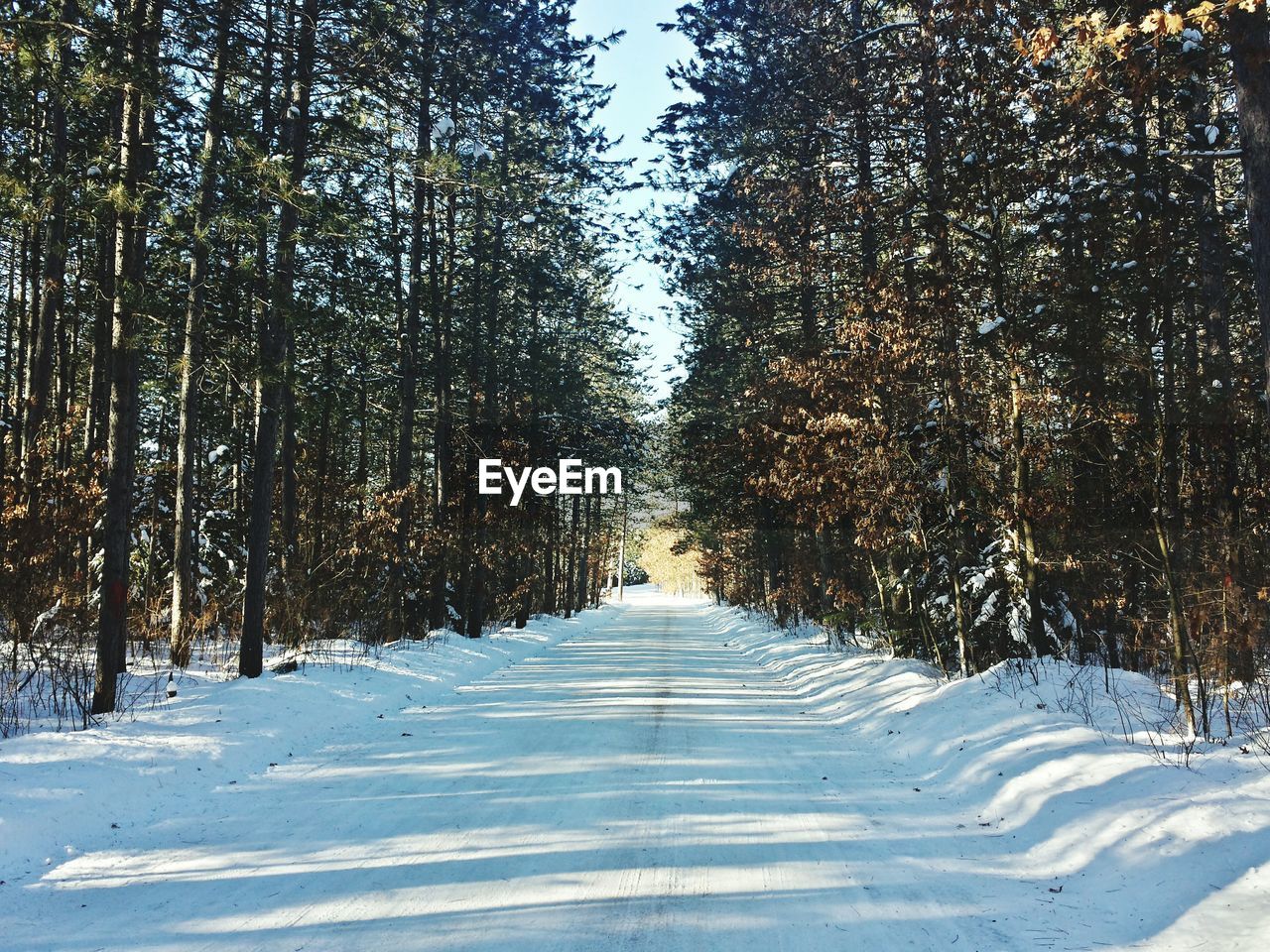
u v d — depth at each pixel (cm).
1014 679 1033
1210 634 800
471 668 1702
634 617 4959
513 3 1911
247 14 1155
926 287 1239
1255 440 1009
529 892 488
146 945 411
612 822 632
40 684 1016
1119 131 1087
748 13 1773
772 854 563
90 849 563
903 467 1266
